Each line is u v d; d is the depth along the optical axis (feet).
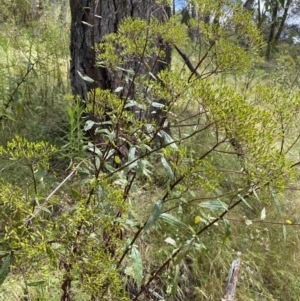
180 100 4.24
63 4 12.42
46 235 2.94
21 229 2.85
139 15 7.25
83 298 4.81
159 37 4.78
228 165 7.88
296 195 8.22
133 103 4.57
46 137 8.10
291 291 6.63
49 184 6.52
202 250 4.80
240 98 3.10
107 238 3.77
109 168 4.32
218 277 6.53
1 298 4.85
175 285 4.21
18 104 7.75
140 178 7.16
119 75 6.46
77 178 6.65
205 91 3.16
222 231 6.86
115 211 4.03
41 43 9.97
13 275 5.10
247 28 4.19
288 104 3.73
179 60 11.52
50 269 2.86
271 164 3.17
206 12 4.18
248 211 7.77
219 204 3.64
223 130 3.25
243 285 6.39
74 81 8.20
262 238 7.02
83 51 7.79
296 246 7.27
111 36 4.82
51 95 9.64
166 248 6.24
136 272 3.80
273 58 14.17
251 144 3.10
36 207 3.51
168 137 3.96
